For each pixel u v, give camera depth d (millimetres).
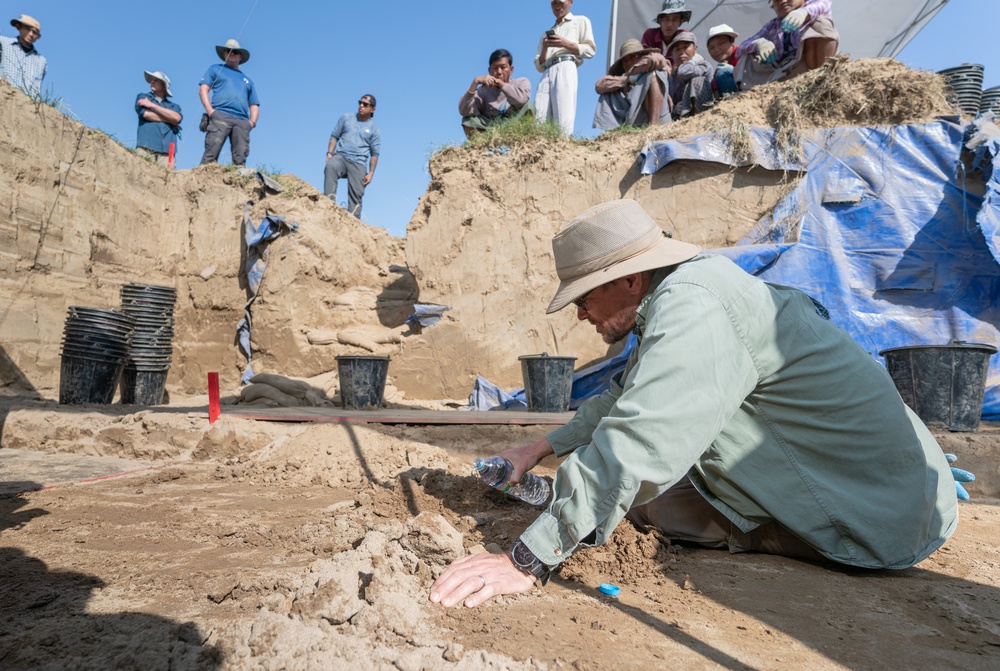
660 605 1910
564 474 1789
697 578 2170
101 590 1944
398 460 4273
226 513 3062
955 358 4422
